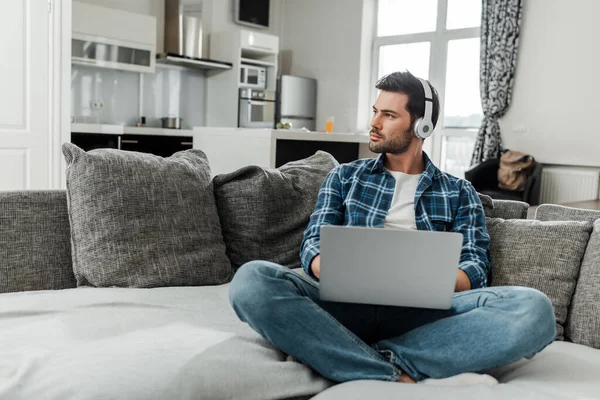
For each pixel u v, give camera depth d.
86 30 5.98
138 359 1.28
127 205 1.89
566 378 1.37
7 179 3.49
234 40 7.23
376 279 1.35
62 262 1.92
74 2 5.86
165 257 1.91
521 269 1.78
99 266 1.84
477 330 1.38
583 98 5.86
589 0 5.76
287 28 8.22
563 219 1.98
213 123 7.55
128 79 6.87
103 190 1.87
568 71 5.93
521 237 1.83
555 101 6.03
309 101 7.86
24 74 3.50
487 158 6.32
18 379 1.20
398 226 1.74
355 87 7.59
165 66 7.16
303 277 1.48
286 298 1.37
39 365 1.26
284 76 7.59
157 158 2.05
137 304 1.67
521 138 6.26
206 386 1.24
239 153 4.74
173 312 1.63
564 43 5.94
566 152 6.00
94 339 1.41
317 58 7.94
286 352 1.41
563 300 1.72
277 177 2.18
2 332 1.43
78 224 1.87
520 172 5.75
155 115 7.15
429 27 7.15
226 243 2.13
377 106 1.77
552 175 6.04
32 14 3.50
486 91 6.37
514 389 1.30
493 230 1.88
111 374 1.21
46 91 3.59
